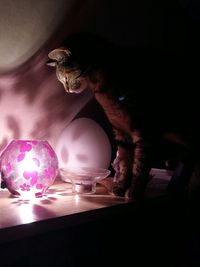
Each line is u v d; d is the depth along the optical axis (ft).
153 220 2.30
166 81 2.00
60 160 2.34
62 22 2.06
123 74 1.93
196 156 2.08
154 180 2.51
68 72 1.92
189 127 2.02
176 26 2.70
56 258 1.83
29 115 2.29
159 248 2.34
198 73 2.14
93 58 1.93
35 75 2.12
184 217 2.35
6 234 1.47
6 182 1.97
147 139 1.95
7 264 1.57
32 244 1.63
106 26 2.31
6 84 2.02
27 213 1.70
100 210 1.82
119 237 2.12
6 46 1.88
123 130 2.07
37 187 1.96
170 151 2.08
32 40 1.97
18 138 2.34
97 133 2.36
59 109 2.44
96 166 2.32
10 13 1.80
